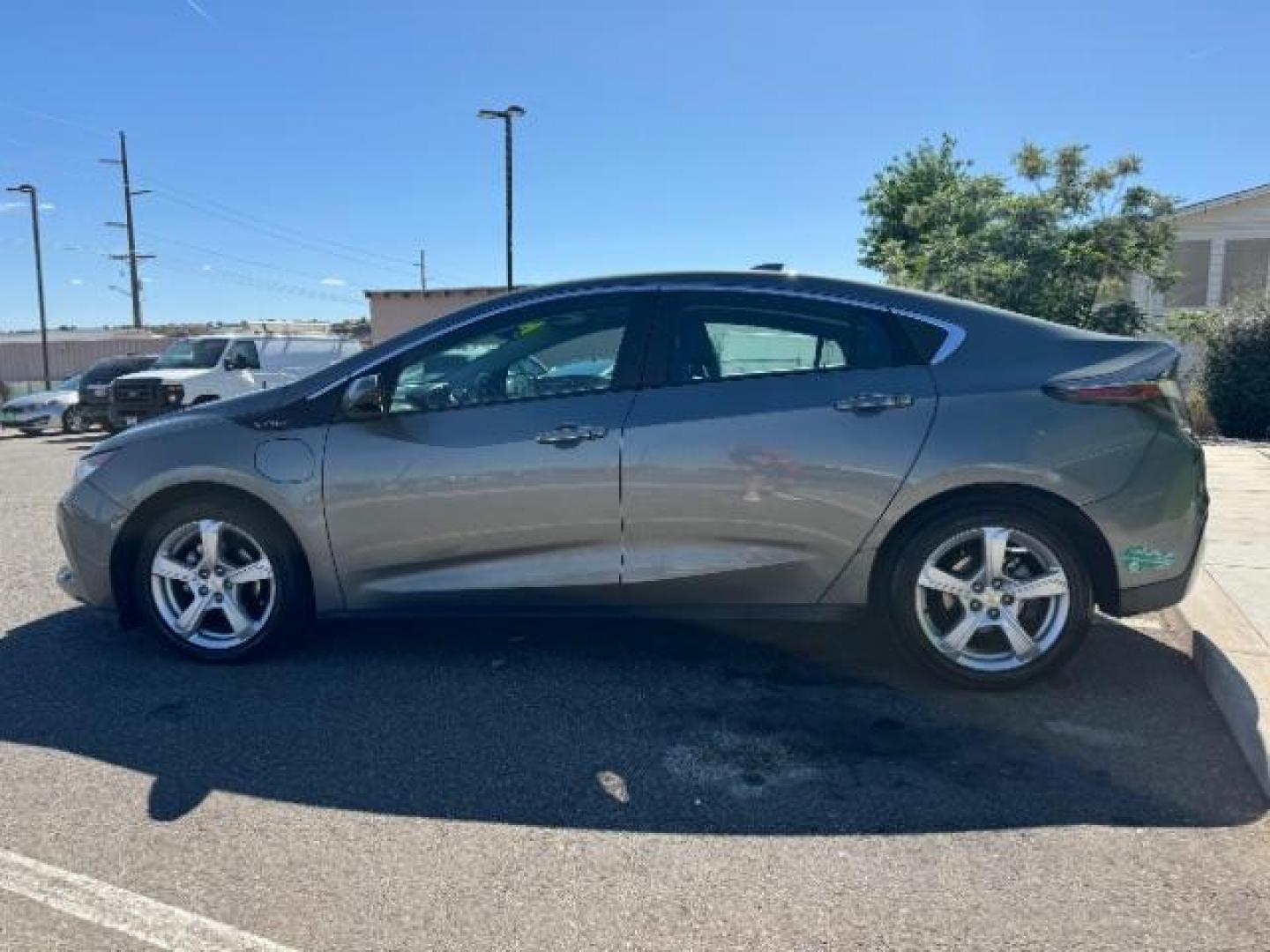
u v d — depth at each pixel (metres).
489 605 4.30
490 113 26.08
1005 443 3.94
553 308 4.34
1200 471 4.09
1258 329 13.41
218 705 4.08
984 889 2.75
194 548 4.55
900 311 4.18
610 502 4.14
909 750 3.63
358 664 4.54
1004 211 16.34
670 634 4.92
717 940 2.55
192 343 19.38
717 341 4.22
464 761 3.57
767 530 4.08
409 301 31.30
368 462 4.27
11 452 17.62
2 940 2.55
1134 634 4.87
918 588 4.05
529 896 2.75
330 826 3.13
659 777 3.45
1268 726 3.47
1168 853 2.93
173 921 2.63
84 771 3.50
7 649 4.78
